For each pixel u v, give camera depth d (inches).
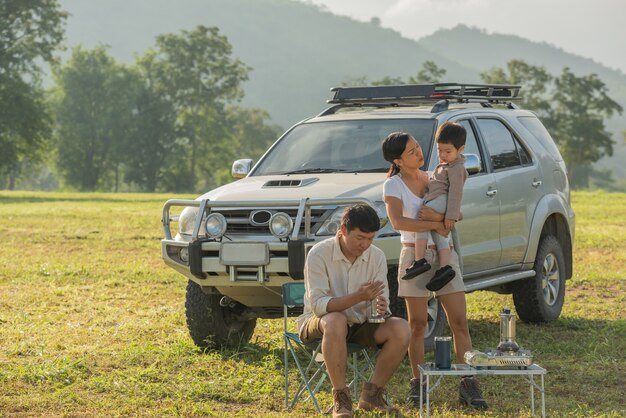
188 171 4534.9
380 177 344.2
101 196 2071.9
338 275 263.0
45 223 1014.4
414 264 267.0
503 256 382.6
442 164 269.6
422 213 266.5
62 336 394.6
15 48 3009.4
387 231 320.2
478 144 381.1
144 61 4534.9
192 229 343.0
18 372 323.6
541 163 420.2
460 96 395.5
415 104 403.9
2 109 2913.4
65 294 516.4
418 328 277.9
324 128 387.2
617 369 329.7
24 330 406.6
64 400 286.2
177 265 341.4
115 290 533.6
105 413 273.7
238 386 306.5
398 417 263.4
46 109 3144.7
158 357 348.2
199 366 335.0
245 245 320.5
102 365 338.3
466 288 351.3
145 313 454.6
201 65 4466.0
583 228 956.0
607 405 282.2
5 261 661.9
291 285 276.1
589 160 4628.4
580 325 418.3
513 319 255.9
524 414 267.6
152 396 293.7
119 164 4638.3
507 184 386.6
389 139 270.4
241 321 370.6
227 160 4621.1
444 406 276.2
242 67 4544.8
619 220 1090.7
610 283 556.7
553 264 427.5
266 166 379.9
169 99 4576.8
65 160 4328.3
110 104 4340.6
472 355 249.8
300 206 317.4
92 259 685.9
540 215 407.8
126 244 792.9
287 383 279.6
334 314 256.1
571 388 303.6
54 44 3068.4
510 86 428.5
